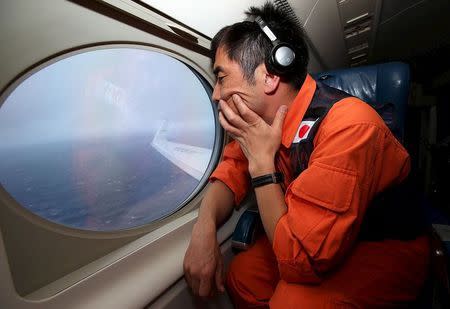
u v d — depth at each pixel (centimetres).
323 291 70
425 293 89
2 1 49
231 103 80
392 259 78
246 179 112
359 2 159
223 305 107
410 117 350
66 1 58
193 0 81
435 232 96
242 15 104
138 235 87
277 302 72
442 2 183
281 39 74
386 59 310
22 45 52
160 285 81
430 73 340
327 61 243
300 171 78
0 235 51
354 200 60
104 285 71
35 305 57
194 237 91
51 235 63
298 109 80
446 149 245
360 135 63
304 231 62
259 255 106
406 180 81
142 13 72
